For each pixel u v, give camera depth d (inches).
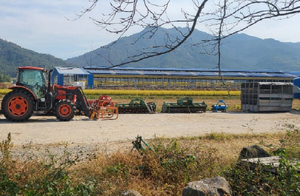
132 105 725.3
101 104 576.7
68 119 535.2
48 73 530.0
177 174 204.5
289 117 691.4
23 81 521.0
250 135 408.5
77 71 1889.8
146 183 195.5
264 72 2669.8
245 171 186.7
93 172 212.4
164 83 2288.4
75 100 562.6
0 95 1242.0
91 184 173.2
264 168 180.5
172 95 1581.0
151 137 391.9
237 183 181.3
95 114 561.6
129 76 2151.8
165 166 212.1
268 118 664.4
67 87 559.5
